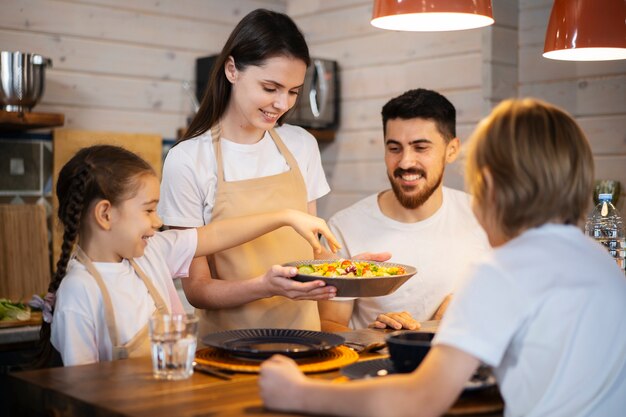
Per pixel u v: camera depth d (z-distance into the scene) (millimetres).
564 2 2193
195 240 2068
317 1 4324
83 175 1860
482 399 1408
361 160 4113
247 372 1562
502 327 1262
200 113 2238
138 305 1883
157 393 1411
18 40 3555
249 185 2205
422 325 2096
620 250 2578
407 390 1252
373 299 2527
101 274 1858
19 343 2881
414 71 3844
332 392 1281
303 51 2090
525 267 1291
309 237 2070
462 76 3643
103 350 1845
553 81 3541
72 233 1863
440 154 2441
